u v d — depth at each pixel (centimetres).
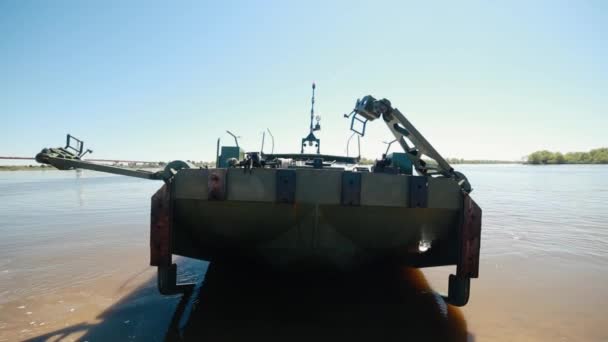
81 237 924
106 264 662
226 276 585
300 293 521
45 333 384
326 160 699
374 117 449
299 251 469
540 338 387
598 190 2788
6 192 2559
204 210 427
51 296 495
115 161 492
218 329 398
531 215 1395
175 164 435
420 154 479
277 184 398
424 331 402
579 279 600
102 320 419
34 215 1344
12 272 608
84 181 4619
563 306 480
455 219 429
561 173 7212
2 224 1133
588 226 1145
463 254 408
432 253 493
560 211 1525
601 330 407
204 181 405
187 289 468
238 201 409
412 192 398
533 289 550
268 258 490
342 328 407
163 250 413
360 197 396
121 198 2084
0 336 375
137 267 643
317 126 873
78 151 466
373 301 493
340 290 536
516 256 755
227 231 451
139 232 994
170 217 413
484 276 617
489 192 2620
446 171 437
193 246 496
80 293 509
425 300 498
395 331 402
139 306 462
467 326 415
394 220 431
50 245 827
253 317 432
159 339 372
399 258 510
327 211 421
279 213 422
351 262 490
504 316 446
